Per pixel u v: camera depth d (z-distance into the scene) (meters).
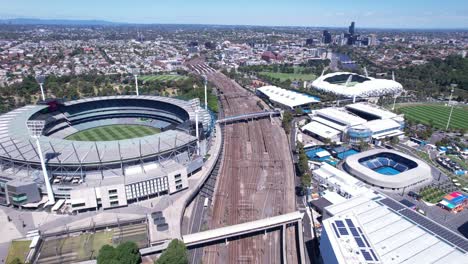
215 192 163.25
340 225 109.25
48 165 151.12
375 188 166.75
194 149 185.25
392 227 108.38
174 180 153.50
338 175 168.75
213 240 124.81
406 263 92.19
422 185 169.88
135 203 147.12
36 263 111.44
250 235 132.00
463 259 92.69
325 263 108.06
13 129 185.25
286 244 125.88
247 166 193.00
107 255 104.12
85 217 136.50
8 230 128.25
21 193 139.88
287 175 181.00
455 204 148.50
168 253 104.56
